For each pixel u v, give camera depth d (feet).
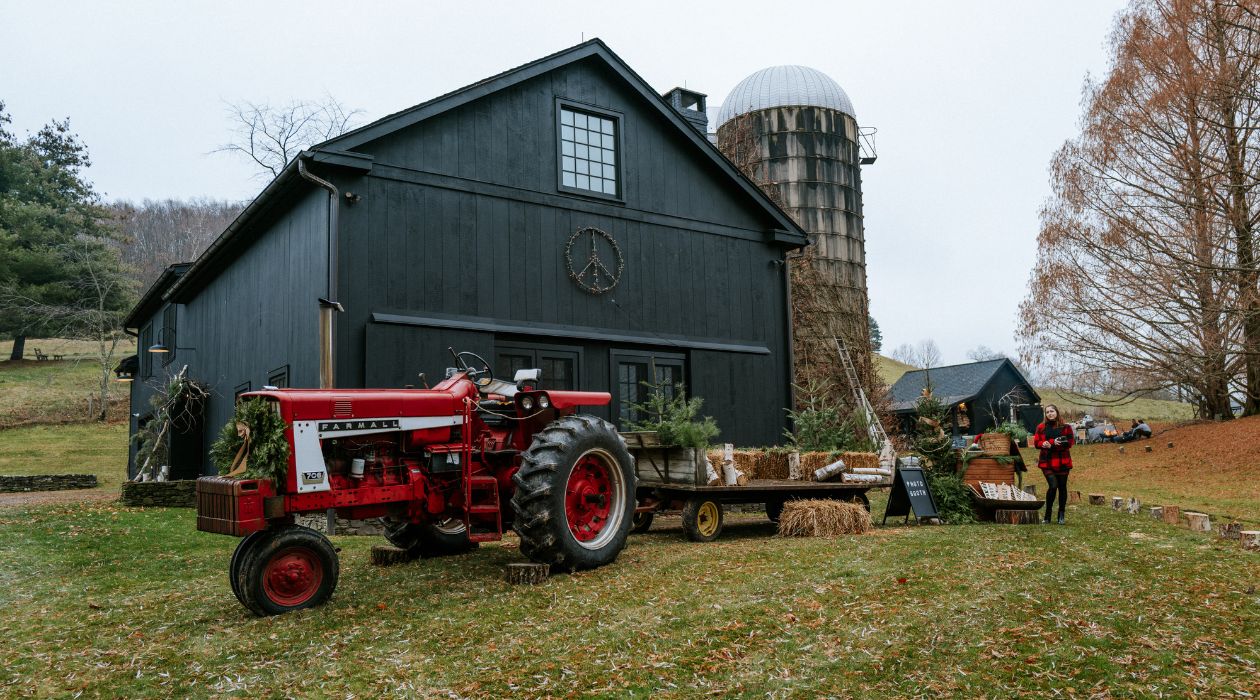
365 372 30.50
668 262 40.45
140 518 31.58
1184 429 69.62
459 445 18.92
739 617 14.55
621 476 20.52
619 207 39.04
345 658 12.82
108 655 13.47
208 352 49.67
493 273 34.60
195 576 20.93
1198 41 62.13
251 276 41.16
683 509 25.21
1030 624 13.79
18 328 117.29
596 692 11.18
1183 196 65.46
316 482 16.02
